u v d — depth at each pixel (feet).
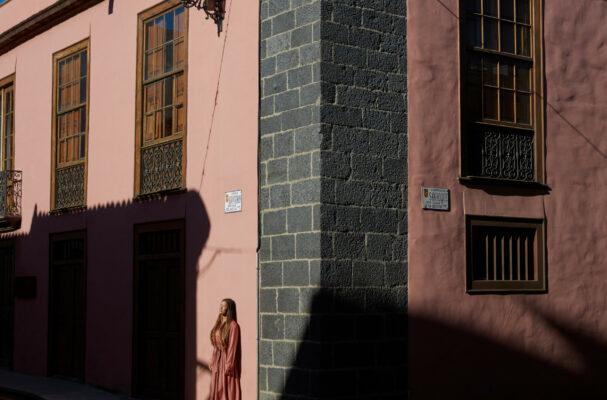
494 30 39.04
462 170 36.63
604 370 40.37
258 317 34.73
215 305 37.76
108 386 45.37
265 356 34.17
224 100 38.27
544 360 38.37
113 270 45.80
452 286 35.73
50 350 51.98
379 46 34.60
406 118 35.14
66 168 51.55
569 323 39.47
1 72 60.95
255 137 36.01
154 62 44.14
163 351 41.86
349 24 33.81
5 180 57.88
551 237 39.50
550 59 40.65
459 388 35.35
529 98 39.99
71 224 50.34
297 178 33.35
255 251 35.37
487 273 37.29
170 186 41.96
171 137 42.27
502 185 38.04
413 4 35.99
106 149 47.34
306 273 32.48
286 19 34.71
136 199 44.14
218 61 38.96
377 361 33.04
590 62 42.14
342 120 33.17
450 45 36.99
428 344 34.65
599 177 41.63
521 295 38.01
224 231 37.50
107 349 45.78
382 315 33.42
